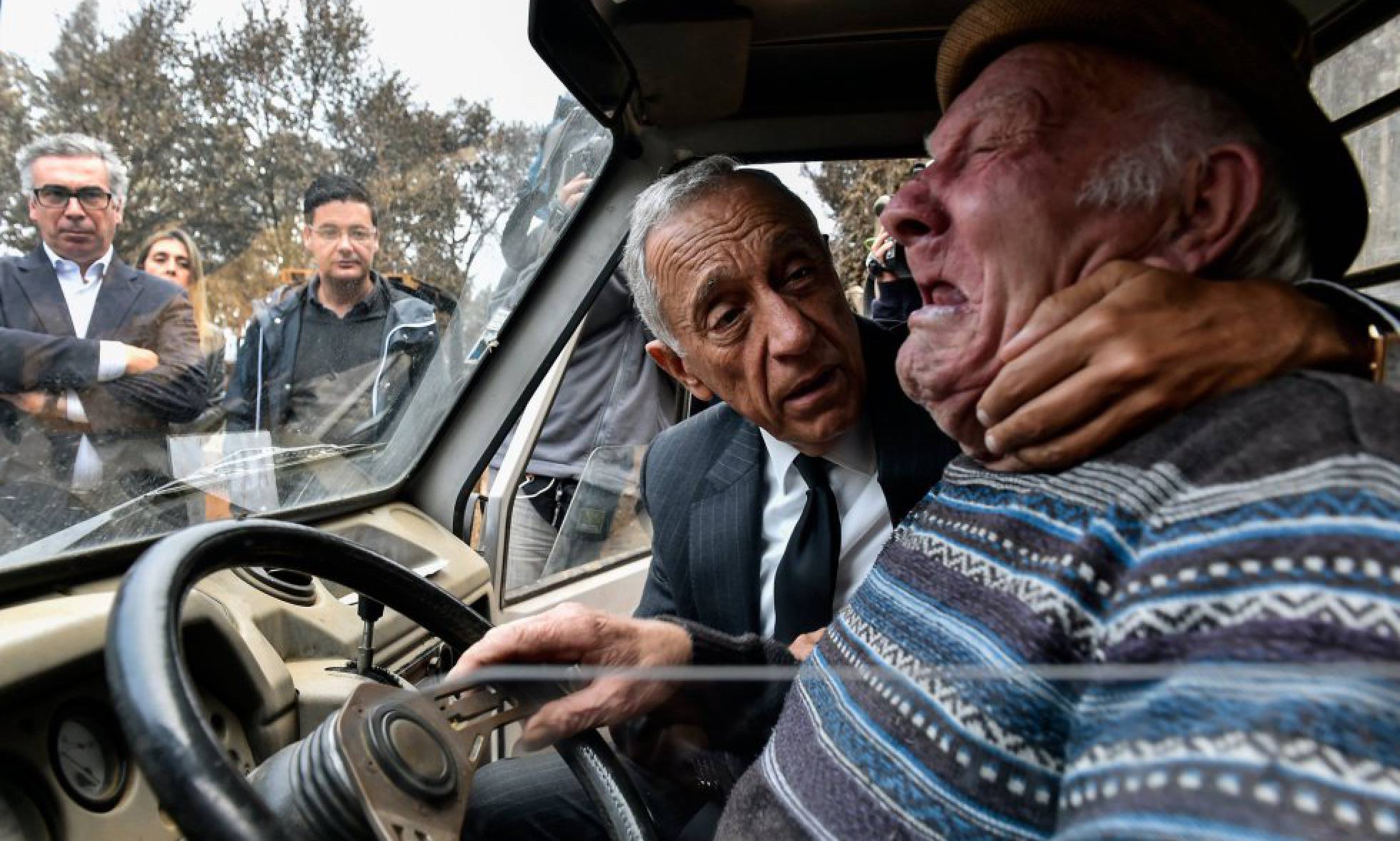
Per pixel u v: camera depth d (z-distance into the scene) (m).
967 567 0.75
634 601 2.48
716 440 1.51
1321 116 0.76
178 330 1.29
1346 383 0.58
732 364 1.28
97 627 0.94
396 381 1.79
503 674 0.91
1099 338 0.64
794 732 0.86
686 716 1.10
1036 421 0.66
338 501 1.69
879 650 0.78
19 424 1.12
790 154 1.76
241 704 1.07
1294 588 0.51
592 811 1.13
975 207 0.76
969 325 0.78
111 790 0.90
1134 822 0.51
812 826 0.76
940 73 0.92
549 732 0.97
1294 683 0.47
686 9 1.43
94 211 1.17
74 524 1.14
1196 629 0.55
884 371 1.38
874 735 0.73
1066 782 0.59
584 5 1.36
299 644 1.27
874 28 1.52
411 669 1.46
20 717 0.84
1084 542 0.65
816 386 1.26
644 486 1.58
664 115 1.70
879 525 1.36
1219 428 0.61
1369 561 0.49
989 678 0.66
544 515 2.43
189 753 0.59
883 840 0.70
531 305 1.86
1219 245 0.74
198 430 1.34
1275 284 0.67
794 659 1.19
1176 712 0.52
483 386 1.89
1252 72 0.73
